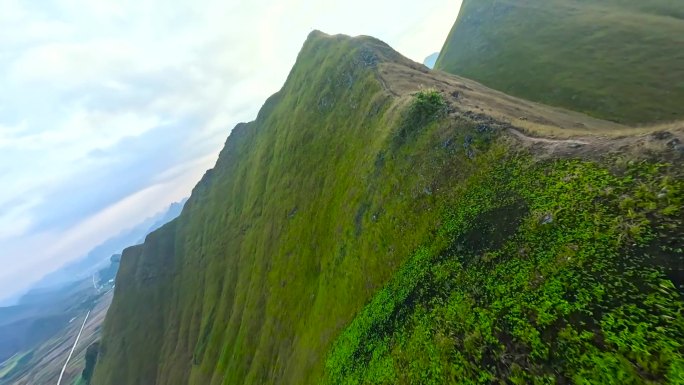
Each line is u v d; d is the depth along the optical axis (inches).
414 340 1290.6
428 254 1536.7
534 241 1077.8
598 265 876.0
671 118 3228.3
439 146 1870.1
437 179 1775.3
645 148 1013.2
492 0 7426.2
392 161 2271.2
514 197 1279.5
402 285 1606.8
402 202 1980.8
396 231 1936.5
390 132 2449.6
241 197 7234.3
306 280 3316.9
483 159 1567.4
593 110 3843.5
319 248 3270.2
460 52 7047.2
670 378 649.0
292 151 4975.4
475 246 1291.8
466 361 1021.2
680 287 730.8
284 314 3457.2
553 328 861.8
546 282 953.5
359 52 4261.8
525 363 869.2
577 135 1317.7
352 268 2292.1
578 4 6181.1
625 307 773.3
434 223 1625.2
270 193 5359.3
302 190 4242.1
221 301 5703.7
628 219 898.7
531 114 2541.8
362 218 2429.9
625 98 3720.5
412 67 3777.1
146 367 6692.9
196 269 7372.1
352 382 1596.9
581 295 857.5
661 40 4239.7
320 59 5610.2
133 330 7554.1
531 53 5487.2
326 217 3334.2
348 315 2074.3
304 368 2401.6
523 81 5027.1
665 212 847.1
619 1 5629.9
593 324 798.5
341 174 3331.7
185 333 6486.2
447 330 1157.7
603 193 1001.5
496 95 3469.5
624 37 4645.7
